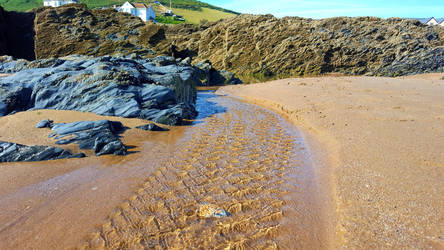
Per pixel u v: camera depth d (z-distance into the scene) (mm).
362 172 7039
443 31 46688
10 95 11797
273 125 13203
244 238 4770
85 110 12141
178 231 4902
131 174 7270
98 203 5750
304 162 8430
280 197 6219
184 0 157250
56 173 7094
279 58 47281
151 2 137750
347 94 18719
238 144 10211
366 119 12266
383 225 4895
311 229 5031
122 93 12906
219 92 26250
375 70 44438
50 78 13062
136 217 5293
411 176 6566
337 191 6254
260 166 8102
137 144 9719
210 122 13664
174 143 10102
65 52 43188
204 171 7641
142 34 46000
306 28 48219
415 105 14625
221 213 5453
